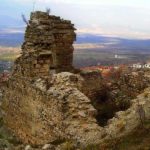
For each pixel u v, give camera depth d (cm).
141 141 2325
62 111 3011
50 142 3014
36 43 3869
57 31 4278
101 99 4103
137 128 2536
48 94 3241
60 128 3025
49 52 3831
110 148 2406
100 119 3688
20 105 3959
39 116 3444
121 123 2723
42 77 3641
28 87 3728
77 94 3092
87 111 3017
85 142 2714
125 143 2373
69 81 3328
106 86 4253
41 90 3391
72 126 2923
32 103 3622
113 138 2580
